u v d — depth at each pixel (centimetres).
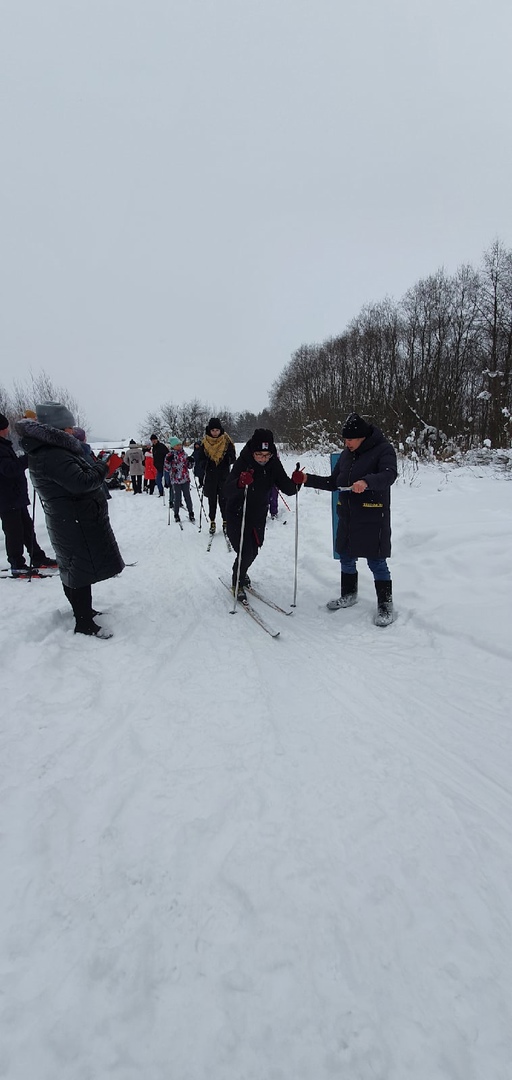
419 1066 123
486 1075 121
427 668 327
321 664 342
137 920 161
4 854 184
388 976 145
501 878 176
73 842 191
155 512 1184
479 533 558
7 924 158
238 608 459
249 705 289
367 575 505
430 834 196
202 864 182
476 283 2598
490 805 211
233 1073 122
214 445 764
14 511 536
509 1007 136
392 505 794
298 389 3912
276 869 179
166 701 293
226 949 152
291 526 814
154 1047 127
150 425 4891
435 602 412
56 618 417
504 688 297
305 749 249
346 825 200
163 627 413
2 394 2819
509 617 367
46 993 139
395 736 259
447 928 159
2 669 321
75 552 367
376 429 398
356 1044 128
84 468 364
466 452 1436
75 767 234
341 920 161
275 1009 136
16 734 257
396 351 2845
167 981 143
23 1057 123
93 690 302
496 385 1914
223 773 230
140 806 210
